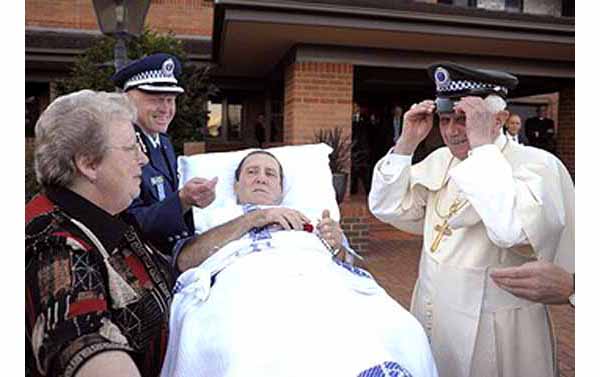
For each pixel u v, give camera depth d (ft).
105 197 5.12
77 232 4.80
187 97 24.88
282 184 10.27
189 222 8.38
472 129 6.37
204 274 6.50
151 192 8.73
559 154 33.83
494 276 6.03
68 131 4.84
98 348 4.15
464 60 28.63
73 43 37.06
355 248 25.05
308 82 25.98
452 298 6.95
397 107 38.99
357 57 26.43
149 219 7.59
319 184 10.61
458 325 6.87
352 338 5.12
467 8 24.49
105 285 4.83
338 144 25.12
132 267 5.48
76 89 22.88
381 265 23.08
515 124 21.30
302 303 5.64
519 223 5.99
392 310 6.02
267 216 7.74
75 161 4.89
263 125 43.93
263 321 5.42
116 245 5.11
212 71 37.06
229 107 44.42
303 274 6.33
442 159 7.68
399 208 8.07
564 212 6.37
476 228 6.89
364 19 22.81
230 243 7.32
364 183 36.58
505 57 29.17
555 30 24.76
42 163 4.92
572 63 30.01
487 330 6.77
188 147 23.75
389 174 7.82
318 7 21.75
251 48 27.43
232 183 10.21
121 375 4.12
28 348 4.32
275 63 32.78
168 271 6.43
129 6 15.15
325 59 25.98
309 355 4.93
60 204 4.94
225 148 44.37
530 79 32.48
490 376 6.75
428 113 7.71
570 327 15.19
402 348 5.58
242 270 6.46
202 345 5.60
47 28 41.29
